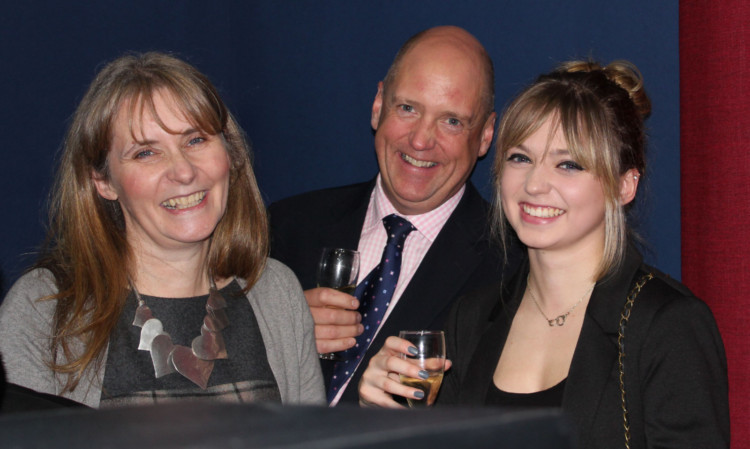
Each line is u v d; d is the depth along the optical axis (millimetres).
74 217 1414
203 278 1535
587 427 1387
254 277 1604
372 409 305
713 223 1939
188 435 260
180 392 1393
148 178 1364
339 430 262
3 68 2365
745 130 1872
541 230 1508
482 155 2381
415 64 2189
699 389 1315
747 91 1863
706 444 1288
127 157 1376
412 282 2193
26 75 2434
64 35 2561
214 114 1412
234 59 3227
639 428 1363
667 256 2080
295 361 1607
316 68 2928
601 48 2156
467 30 2459
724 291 1918
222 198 1465
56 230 1613
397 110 2221
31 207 2441
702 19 1935
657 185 2084
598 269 1495
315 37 2918
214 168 1430
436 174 2195
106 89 1382
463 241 2236
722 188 1916
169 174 1367
